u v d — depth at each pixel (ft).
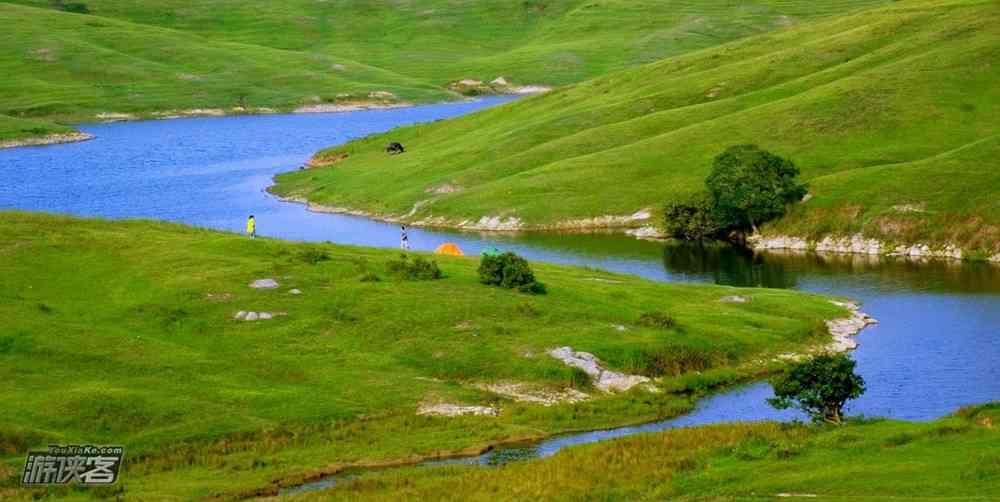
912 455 161.79
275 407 207.82
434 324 247.91
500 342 239.91
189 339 240.94
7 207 508.12
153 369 220.84
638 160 483.51
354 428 202.39
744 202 404.36
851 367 191.93
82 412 197.98
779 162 415.03
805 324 273.75
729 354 247.09
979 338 265.54
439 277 278.26
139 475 180.96
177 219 478.18
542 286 277.44
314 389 217.77
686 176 461.37
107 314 251.80
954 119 467.52
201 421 199.41
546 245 413.18
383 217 481.05
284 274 273.54
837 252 385.50
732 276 353.72
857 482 151.23
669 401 222.07
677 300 288.10
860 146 458.91
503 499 162.09
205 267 277.23
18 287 264.11
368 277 273.33
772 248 397.60
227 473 182.39
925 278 339.16
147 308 253.85
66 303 258.57
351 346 238.68
